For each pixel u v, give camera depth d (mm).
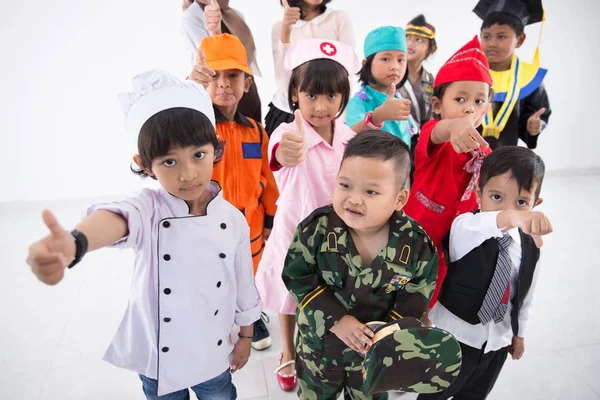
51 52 2723
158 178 727
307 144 1110
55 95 2811
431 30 2414
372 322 824
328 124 1183
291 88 1188
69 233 540
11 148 2848
